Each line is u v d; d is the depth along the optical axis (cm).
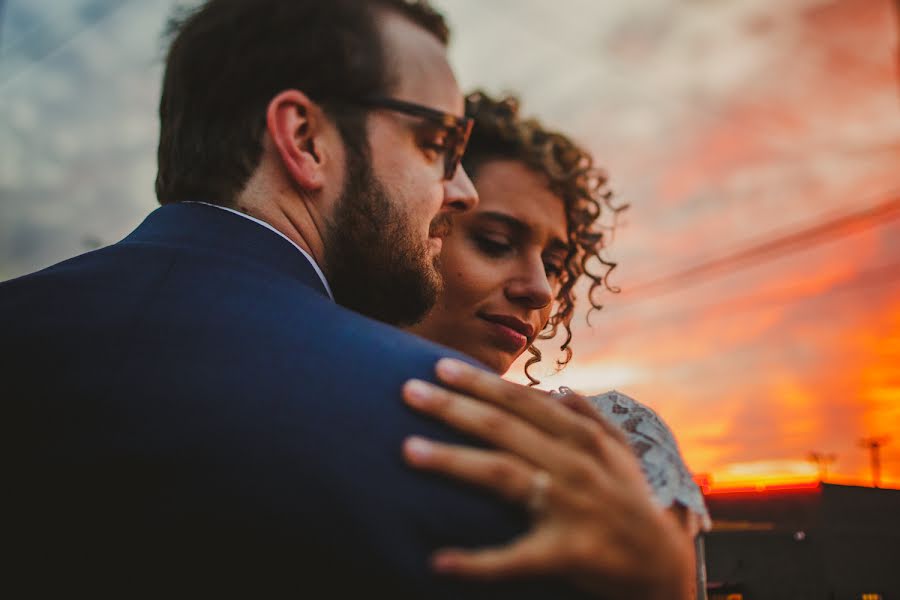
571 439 78
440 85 122
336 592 66
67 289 93
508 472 71
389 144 117
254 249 101
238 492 70
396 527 67
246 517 69
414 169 119
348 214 114
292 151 111
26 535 75
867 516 724
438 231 151
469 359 89
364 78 115
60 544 74
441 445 72
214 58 117
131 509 73
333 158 114
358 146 114
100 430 78
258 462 71
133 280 93
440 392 77
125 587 71
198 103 117
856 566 708
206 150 115
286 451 71
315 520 67
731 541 775
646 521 72
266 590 67
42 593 73
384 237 116
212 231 103
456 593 66
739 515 810
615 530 70
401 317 126
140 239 105
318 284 106
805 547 728
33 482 77
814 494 741
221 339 82
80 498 75
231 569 68
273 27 116
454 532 68
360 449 71
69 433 78
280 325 84
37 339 86
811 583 718
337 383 76
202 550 69
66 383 82
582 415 92
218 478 71
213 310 86
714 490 855
